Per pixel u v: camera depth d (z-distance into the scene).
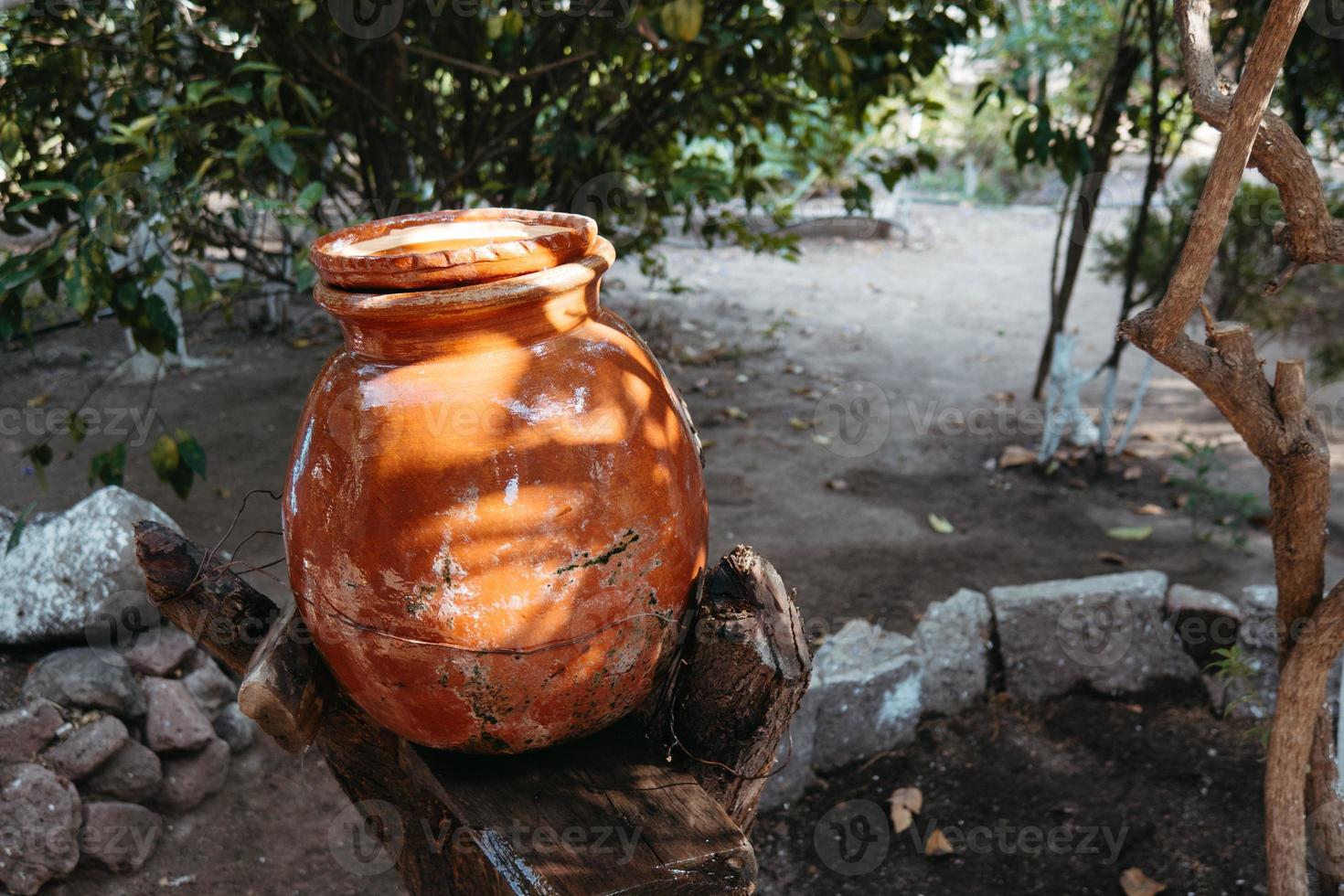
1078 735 3.05
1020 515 4.30
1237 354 1.55
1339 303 6.53
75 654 2.69
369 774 1.63
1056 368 4.66
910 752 3.05
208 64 3.24
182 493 3.05
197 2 3.16
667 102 3.97
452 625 1.20
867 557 3.96
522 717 1.28
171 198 2.86
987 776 2.94
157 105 3.07
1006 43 5.66
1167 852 2.62
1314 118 4.74
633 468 1.25
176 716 2.68
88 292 2.70
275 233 5.12
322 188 2.76
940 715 3.16
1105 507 4.37
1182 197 4.99
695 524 1.35
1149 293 4.66
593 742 1.43
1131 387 5.70
